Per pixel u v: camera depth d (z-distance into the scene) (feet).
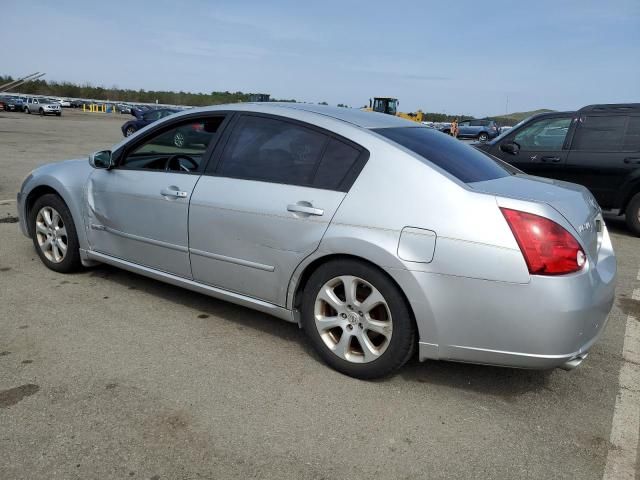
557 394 10.02
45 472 7.30
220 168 11.60
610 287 9.39
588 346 9.00
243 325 12.34
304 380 10.02
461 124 130.82
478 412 9.29
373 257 9.29
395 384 10.05
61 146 55.72
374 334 9.99
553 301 8.36
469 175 9.88
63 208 14.48
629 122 23.65
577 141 24.68
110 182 13.35
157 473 7.40
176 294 13.98
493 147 26.86
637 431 8.95
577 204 9.68
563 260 8.45
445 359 9.35
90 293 13.78
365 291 9.84
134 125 70.69
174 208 12.03
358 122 10.76
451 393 9.86
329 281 10.07
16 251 17.07
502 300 8.58
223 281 11.58
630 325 13.61
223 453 7.88
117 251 13.55
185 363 10.46
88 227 14.03
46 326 11.77
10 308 12.64
